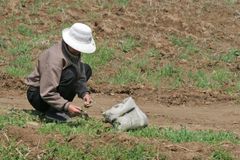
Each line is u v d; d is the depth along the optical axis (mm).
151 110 13594
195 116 13180
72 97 10344
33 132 9234
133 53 16859
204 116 13234
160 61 16562
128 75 15594
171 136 9805
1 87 14336
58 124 9750
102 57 16281
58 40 17047
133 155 8781
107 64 16094
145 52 16984
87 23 18047
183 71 16141
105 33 17656
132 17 18734
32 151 8766
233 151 9234
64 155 8711
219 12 20266
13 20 17906
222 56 17203
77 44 9664
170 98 14539
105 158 8719
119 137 9141
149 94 14727
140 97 14625
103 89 14773
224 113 13648
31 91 10219
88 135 9211
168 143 9312
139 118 10055
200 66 16594
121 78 15445
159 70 16000
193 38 18203
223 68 16641
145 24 18422
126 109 10016
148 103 14344
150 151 8914
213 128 11789
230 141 9836
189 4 20359
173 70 16031
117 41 17344
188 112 13586
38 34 17391
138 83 15328
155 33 18047
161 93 14797
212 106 14359
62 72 9859
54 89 9734
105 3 19391
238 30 19375
